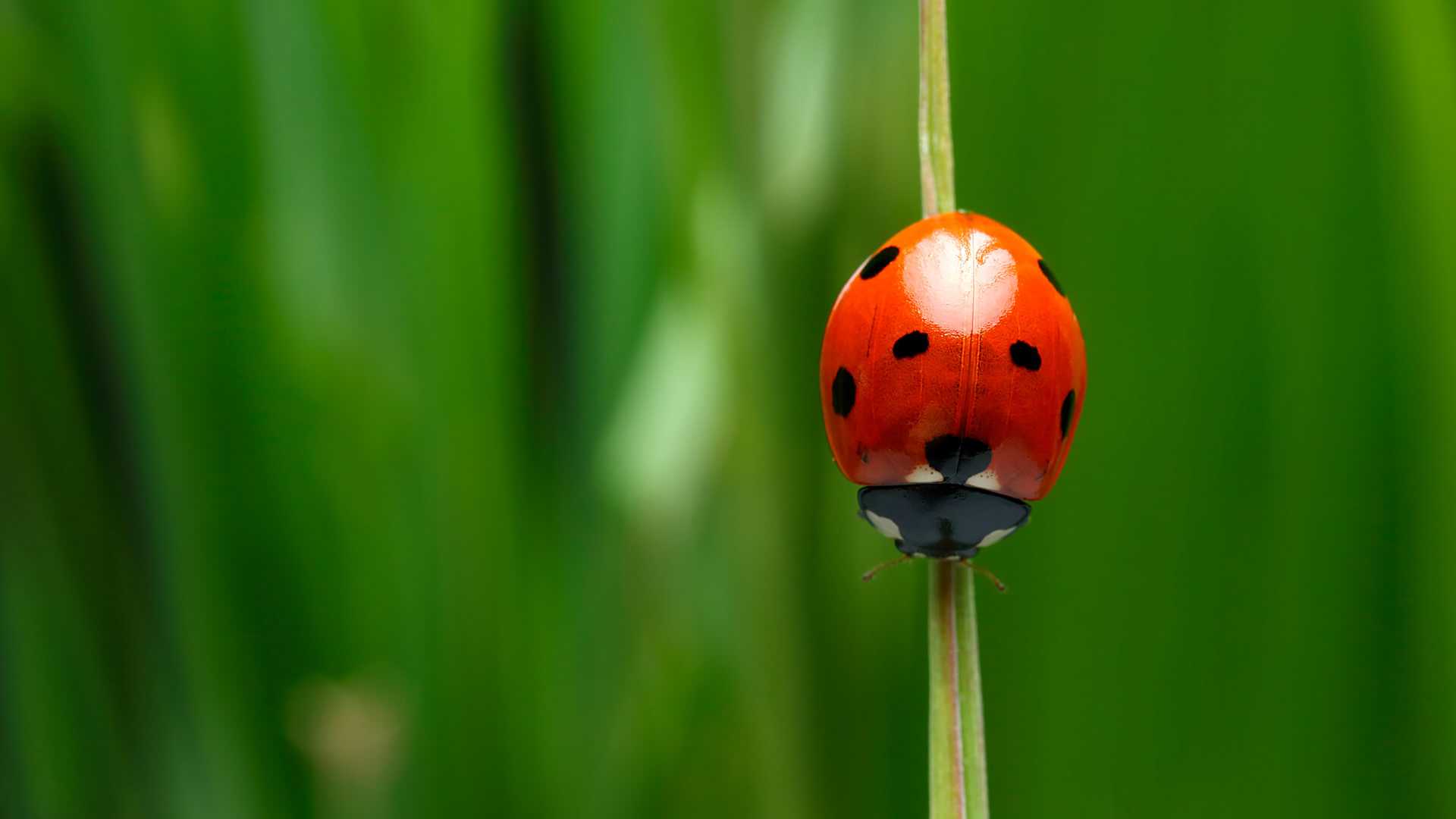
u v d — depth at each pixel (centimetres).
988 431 9
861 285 9
